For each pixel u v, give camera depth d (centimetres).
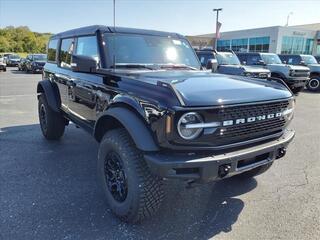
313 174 441
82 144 559
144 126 279
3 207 334
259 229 304
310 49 4444
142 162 289
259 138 300
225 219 321
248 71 1180
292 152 539
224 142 275
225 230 302
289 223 315
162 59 425
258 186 399
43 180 405
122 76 331
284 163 484
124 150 294
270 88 329
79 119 442
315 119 833
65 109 500
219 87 302
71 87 456
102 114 322
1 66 2770
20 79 2009
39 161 473
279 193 381
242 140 288
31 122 738
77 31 463
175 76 349
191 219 321
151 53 421
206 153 271
